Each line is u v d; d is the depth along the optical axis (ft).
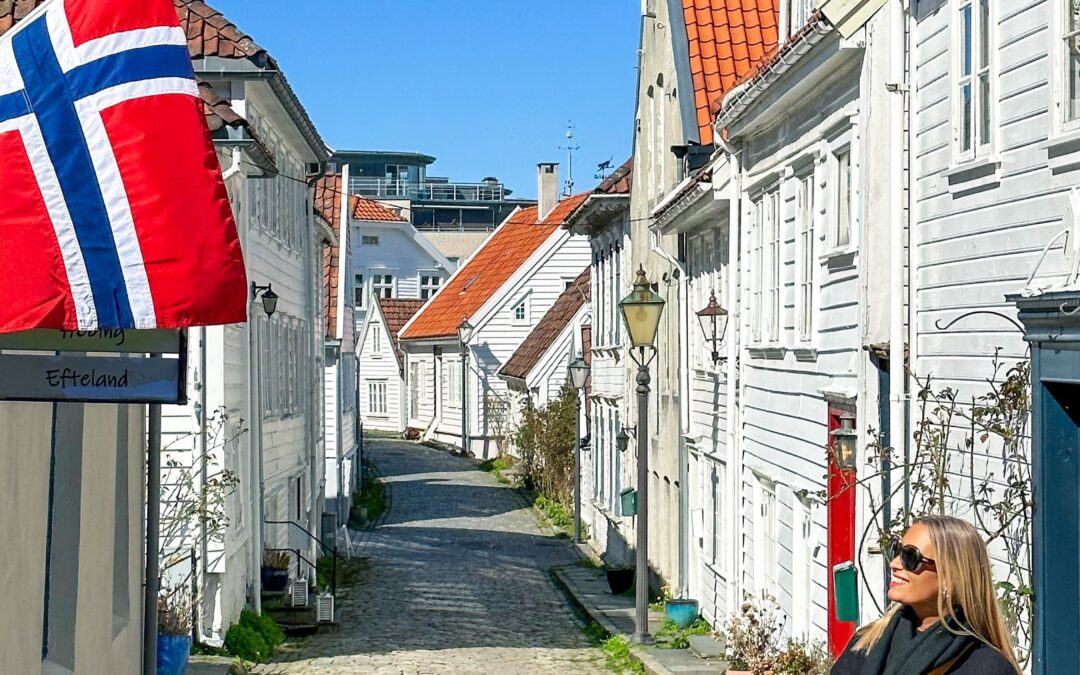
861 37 39.99
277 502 80.12
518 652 65.62
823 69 43.57
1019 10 30.42
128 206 24.56
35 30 24.85
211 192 24.82
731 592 60.23
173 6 25.25
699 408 71.15
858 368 40.73
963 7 33.47
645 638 63.57
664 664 56.65
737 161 58.90
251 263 67.62
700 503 71.10
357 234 258.78
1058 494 28.45
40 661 32.04
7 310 24.31
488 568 102.94
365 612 80.38
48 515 34.06
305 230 93.66
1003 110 31.22
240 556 65.10
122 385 25.95
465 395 197.57
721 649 59.16
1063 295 26.61
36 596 31.60
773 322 54.19
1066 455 28.43
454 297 217.36
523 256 196.65
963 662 15.03
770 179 54.03
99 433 38.99
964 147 33.35
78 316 24.44
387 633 72.02
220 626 58.85
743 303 58.49
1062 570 28.43
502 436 183.01
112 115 24.63
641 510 63.93
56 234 24.47
